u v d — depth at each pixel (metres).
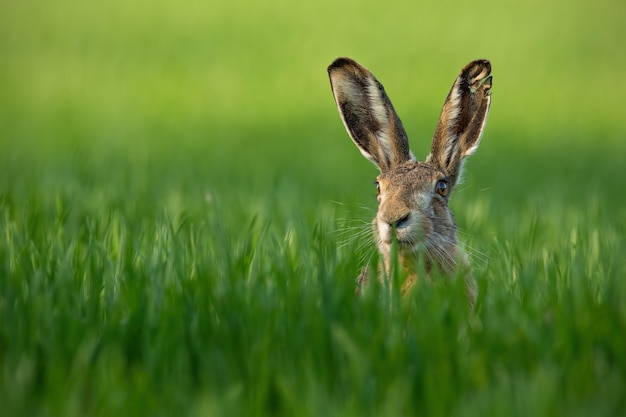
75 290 11.57
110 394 8.84
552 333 10.38
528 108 39.09
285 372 9.52
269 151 30.58
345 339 9.69
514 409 8.64
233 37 55.97
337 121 37.09
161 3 66.56
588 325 10.22
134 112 37.88
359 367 9.23
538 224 16.64
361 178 24.80
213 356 9.80
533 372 9.49
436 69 46.38
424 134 31.97
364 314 10.63
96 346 10.14
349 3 66.31
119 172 23.64
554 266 13.32
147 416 8.73
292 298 11.02
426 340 9.87
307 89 43.16
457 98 14.84
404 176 13.80
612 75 46.69
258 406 8.83
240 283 11.47
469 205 19.41
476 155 30.14
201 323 10.55
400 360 9.59
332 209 17.72
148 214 17.56
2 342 10.27
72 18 61.09
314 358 9.74
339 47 52.44
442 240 13.66
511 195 23.55
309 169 26.69
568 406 8.95
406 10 63.44
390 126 15.12
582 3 66.00
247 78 45.44
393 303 11.05
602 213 18.53
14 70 46.03
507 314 10.71
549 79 45.56
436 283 11.70
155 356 9.66
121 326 10.41
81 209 17.73
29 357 9.81
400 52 50.91
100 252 12.94
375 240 14.16
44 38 54.81
